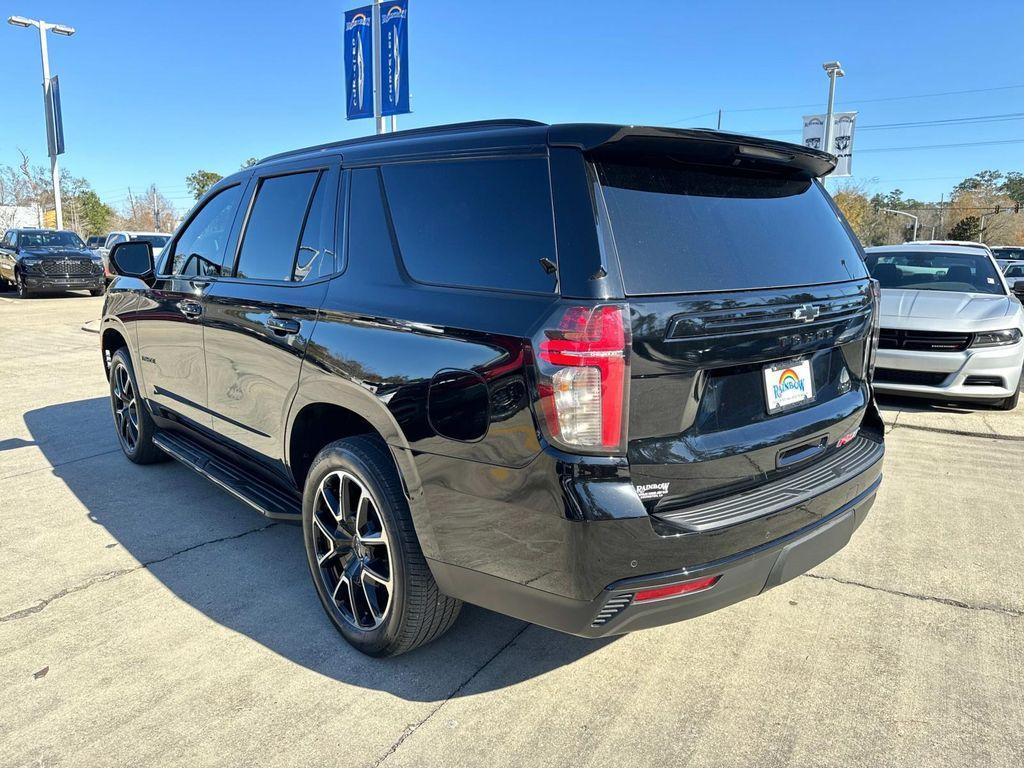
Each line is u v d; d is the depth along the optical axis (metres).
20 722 2.39
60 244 19.73
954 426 6.16
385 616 2.63
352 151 2.97
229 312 3.40
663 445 2.09
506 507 2.13
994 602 3.24
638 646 2.88
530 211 2.21
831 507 2.50
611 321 1.95
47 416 6.42
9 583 3.34
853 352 2.86
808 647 2.88
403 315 2.45
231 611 3.11
